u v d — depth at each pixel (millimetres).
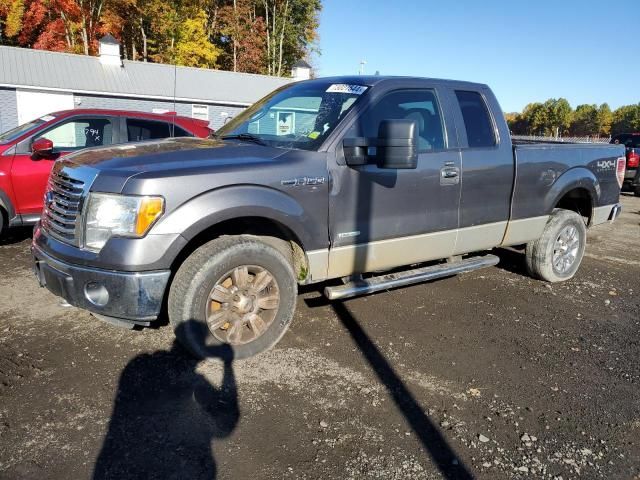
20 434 2676
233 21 47000
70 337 3816
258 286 3529
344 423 2902
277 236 3832
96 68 26844
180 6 39781
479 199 4594
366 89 4023
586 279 5926
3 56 24531
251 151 3617
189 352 3438
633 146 15438
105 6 35844
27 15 33375
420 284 5426
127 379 3256
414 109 4250
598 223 5941
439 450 2707
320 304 4676
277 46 51125
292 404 3064
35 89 23578
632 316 4781
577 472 2588
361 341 3967
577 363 3779
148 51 42125
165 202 3064
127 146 3801
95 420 2822
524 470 2584
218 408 2988
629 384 3500
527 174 4926
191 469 2475
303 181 3537
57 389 3113
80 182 3242
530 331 4328
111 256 3035
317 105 4113
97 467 2459
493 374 3555
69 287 3203
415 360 3701
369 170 3848
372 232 3959
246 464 2529
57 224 3400
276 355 3662
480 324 4426
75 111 6840
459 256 4828
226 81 31125
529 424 2980
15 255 5992
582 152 5516
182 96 27578
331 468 2529
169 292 3348
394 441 2762
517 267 6184
